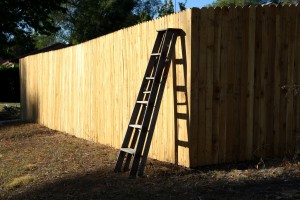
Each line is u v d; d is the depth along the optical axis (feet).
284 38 15.23
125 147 14.78
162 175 13.56
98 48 20.63
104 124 20.16
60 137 23.65
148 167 14.61
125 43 18.07
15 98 62.85
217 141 14.37
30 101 31.45
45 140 23.08
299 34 15.46
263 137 15.05
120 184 13.10
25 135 25.32
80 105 22.82
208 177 12.88
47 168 16.83
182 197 11.31
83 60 22.39
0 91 62.44
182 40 14.24
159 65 14.15
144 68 16.61
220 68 14.33
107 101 19.80
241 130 14.70
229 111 14.51
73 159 17.62
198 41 13.97
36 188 14.49
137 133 14.79
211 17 14.14
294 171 12.98
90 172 15.14
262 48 14.92
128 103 17.89
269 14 14.98
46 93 28.12
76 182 14.20
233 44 14.49
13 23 47.67
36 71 29.99
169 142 15.10
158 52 14.96
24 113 33.09
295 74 15.46
